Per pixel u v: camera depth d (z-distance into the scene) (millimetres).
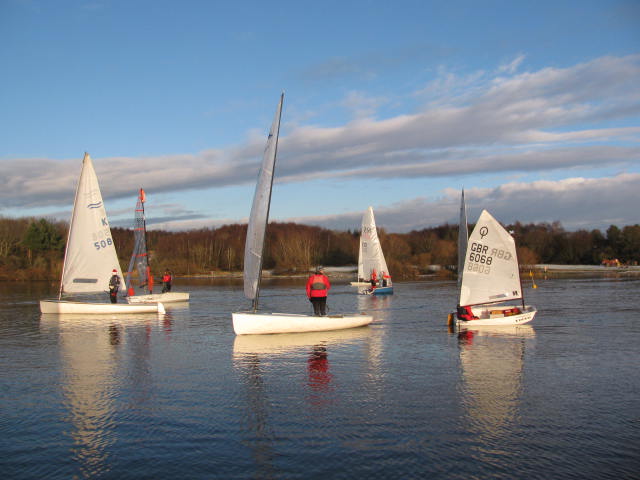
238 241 106688
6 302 37156
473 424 9242
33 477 7375
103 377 13102
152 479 7250
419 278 76625
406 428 9070
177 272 89000
